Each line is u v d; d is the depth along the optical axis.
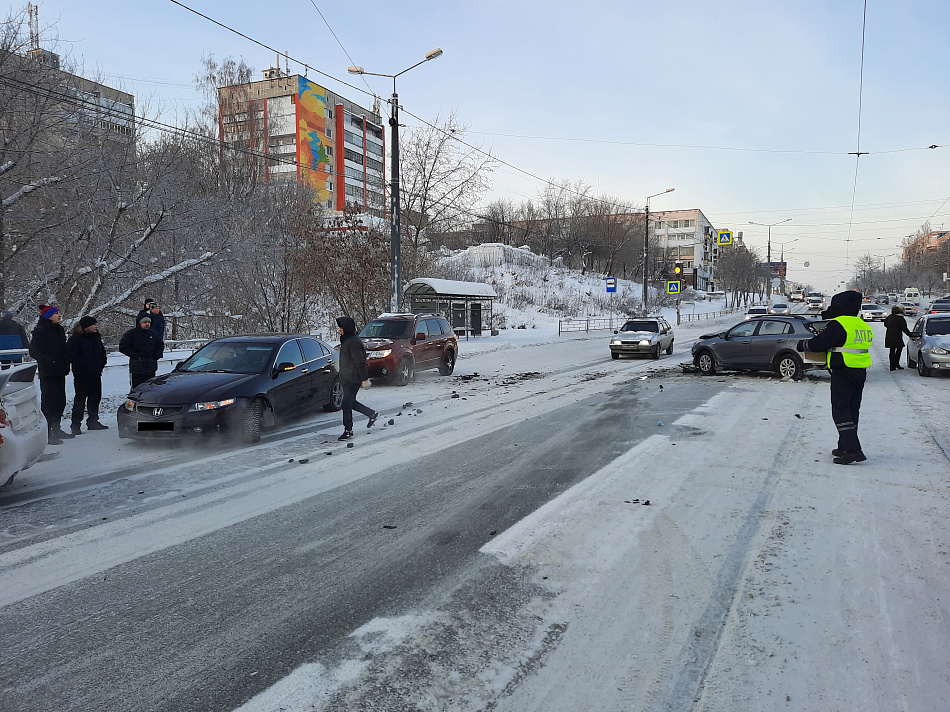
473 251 71.94
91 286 18.48
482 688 2.88
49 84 15.09
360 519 5.28
